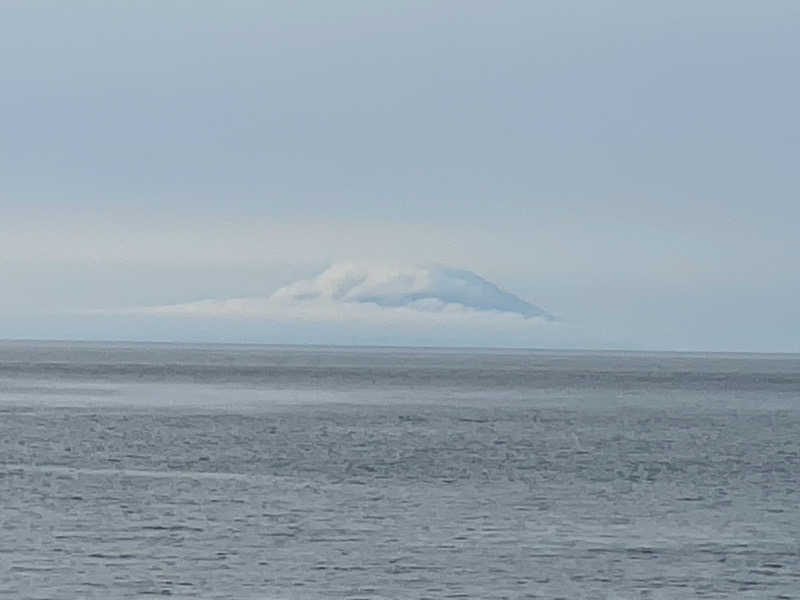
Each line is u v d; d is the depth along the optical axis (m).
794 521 76.38
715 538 70.19
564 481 94.88
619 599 56.56
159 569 61.12
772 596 57.22
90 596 55.97
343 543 67.75
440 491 88.31
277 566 61.94
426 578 59.84
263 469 100.81
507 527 73.19
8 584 57.88
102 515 76.12
